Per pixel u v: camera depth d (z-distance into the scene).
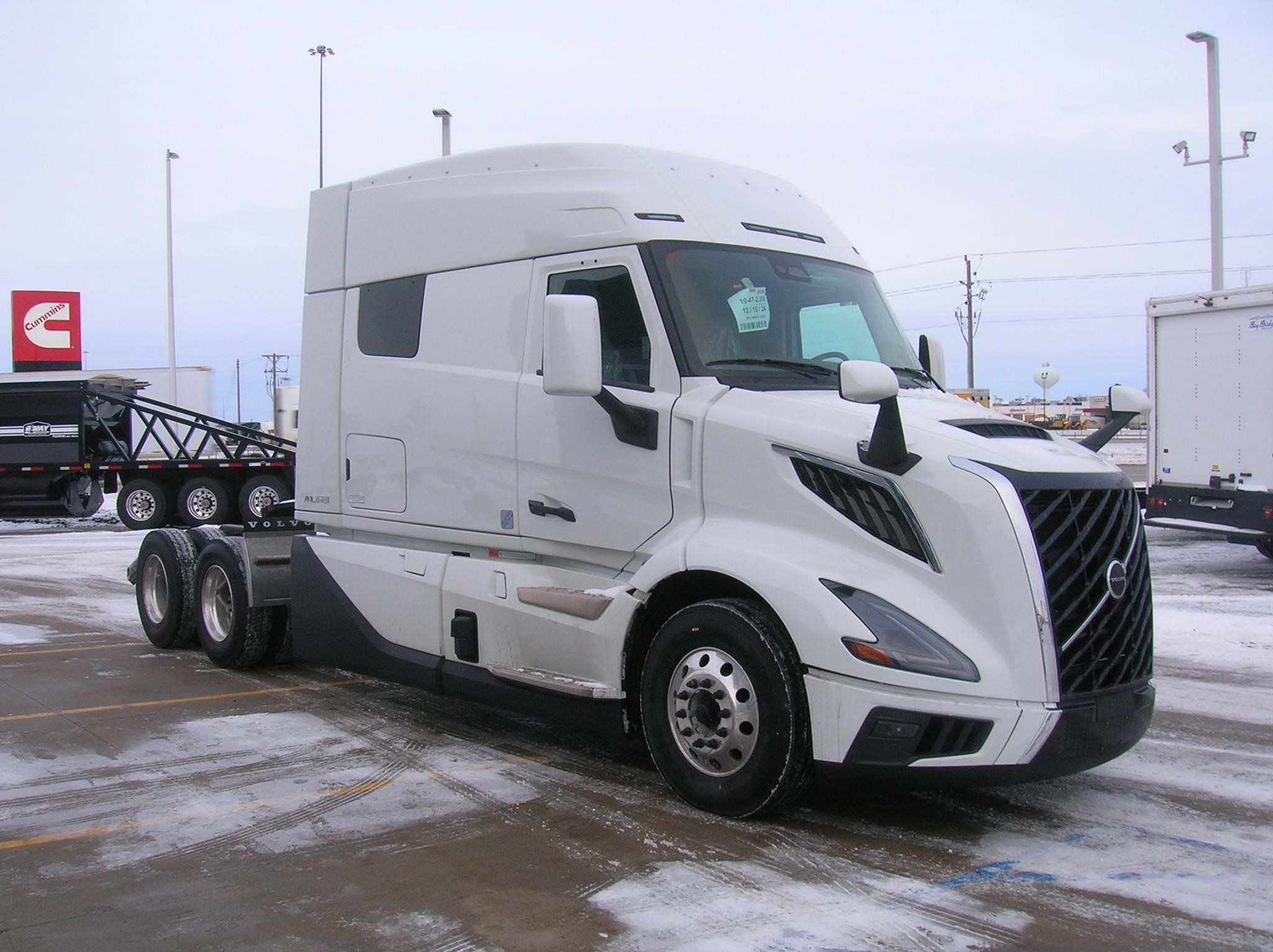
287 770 5.49
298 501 7.09
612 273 5.33
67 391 22.86
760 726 4.50
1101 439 5.48
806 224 6.02
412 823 4.67
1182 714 6.65
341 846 4.41
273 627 7.96
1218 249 21.91
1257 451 12.98
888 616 4.29
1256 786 5.23
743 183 5.93
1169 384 13.77
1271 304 12.81
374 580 6.46
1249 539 13.38
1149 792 5.13
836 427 4.59
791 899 3.88
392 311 6.44
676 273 5.18
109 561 16.06
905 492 4.38
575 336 4.76
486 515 5.83
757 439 4.73
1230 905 3.84
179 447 22.98
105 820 4.73
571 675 5.37
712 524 4.87
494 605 5.71
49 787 5.20
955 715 4.16
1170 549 15.34
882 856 4.29
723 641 4.64
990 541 4.23
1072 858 4.28
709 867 4.17
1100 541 4.45
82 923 3.70
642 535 5.11
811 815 4.77
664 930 3.62
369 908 3.80
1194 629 9.34
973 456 4.38
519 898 3.88
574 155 5.69
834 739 4.34
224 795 5.08
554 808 4.87
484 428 5.82
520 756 5.74
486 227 5.94
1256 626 9.47
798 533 4.61
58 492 23.36
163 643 8.87
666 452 5.02
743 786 4.57
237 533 8.54
